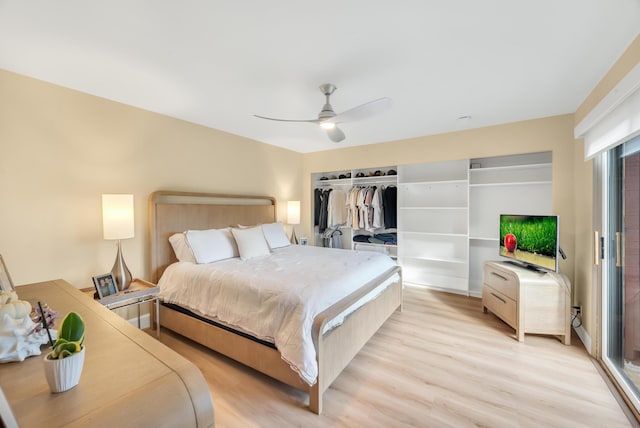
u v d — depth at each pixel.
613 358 2.01
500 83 2.21
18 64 1.90
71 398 0.63
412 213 4.44
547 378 1.92
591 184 2.27
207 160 3.36
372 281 2.43
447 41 1.65
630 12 1.39
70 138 2.27
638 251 1.76
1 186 1.96
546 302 2.42
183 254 2.73
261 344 1.87
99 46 1.69
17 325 0.82
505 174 3.65
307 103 2.60
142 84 2.21
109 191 2.50
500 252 3.13
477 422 1.54
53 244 2.19
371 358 2.20
